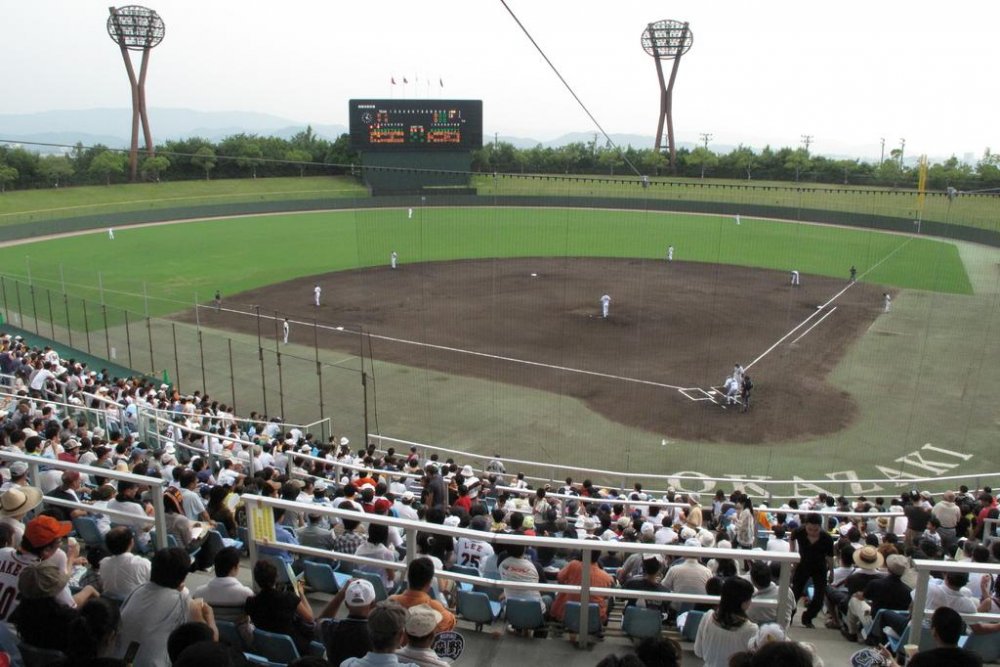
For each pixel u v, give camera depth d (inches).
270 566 301.6
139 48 4084.6
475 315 1870.1
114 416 903.7
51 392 975.0
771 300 2062.0
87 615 236.8
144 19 3993.6
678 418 1232.2
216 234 3120.1
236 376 1389.0
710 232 3223.4
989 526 617.3
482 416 1229.7
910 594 366.6
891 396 1339.8
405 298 2049.7
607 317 1861.5
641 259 2684.5
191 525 425.7
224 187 4266.7
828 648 362.3
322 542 442.3
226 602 307.3
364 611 278.8
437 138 3725.4
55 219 3031.5
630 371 1459.2
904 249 2834.6
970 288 2214.6
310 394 1310.3
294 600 303.3
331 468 800.3
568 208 3860.7
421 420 1210.0
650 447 1124.5
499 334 1704.0
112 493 446.0
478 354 1552.7
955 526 674.2
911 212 3339.1
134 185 4020.7
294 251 2775.6
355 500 546.0
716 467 1064.2
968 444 1144.8
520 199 3929.6
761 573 347.9
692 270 2486.5
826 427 1203.9
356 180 4603.8
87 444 607.2
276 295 2070.6
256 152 4571.9
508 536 320.2
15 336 1585.9
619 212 3754.9
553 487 918.4
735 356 1562.5
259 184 4404.5
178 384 1269.7
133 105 4138.8
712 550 304.7
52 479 501.7
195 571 407.5
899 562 368.8
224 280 2258.9
